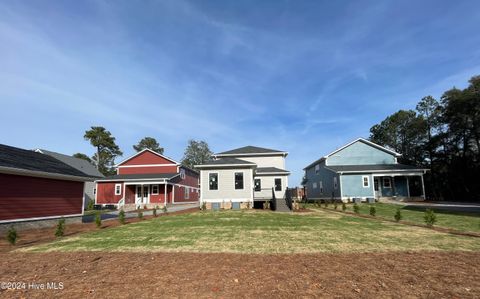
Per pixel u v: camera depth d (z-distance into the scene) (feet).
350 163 111.75
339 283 17.57
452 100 127.85
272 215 56.75
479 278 18.20
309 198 146.10
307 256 24.43
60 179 54.80
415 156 159.53
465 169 126.21
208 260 23.53
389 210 67.82
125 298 15.76
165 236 34.96
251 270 20.49
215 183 75.00
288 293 16.05
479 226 38.32
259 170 96.58
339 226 41.39
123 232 39.09
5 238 37.81
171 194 112.68
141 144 249.96
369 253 25.22
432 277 18.48
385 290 16.33
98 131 208.03
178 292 16.46
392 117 177.06
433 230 37.32
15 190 45.44
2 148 52.65
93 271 21.21
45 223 50.37
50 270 21.74
